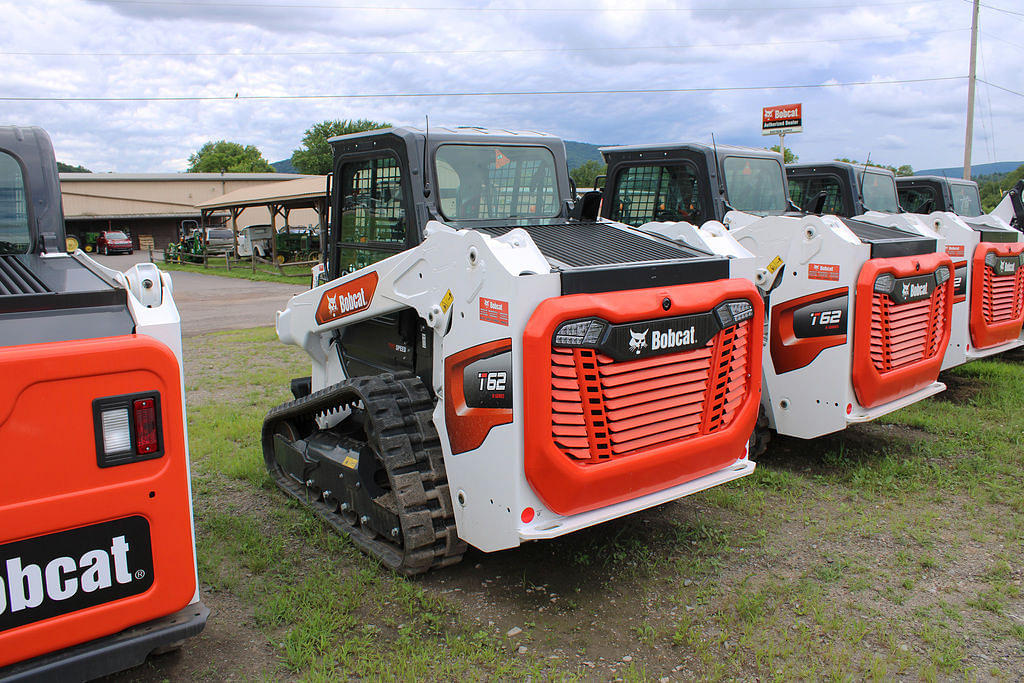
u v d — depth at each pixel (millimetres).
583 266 3324
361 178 4562
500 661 3047
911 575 3793
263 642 3205
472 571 3828
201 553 3961
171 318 2525
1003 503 4676
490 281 3232
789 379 5375
